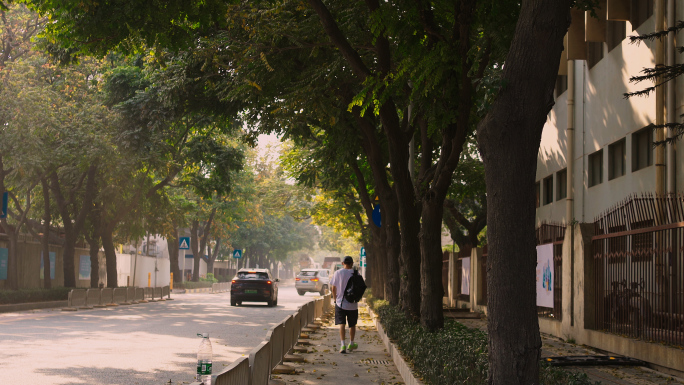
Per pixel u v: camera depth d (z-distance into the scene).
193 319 20.89
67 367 9.95
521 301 6.04
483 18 9.80
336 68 12.88
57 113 26.42
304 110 13.65
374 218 24.61
